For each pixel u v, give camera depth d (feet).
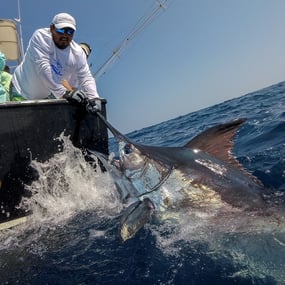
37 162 12.18
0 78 15.53
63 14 14.05
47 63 14.23
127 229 10.34
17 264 9.88
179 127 49.75
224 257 9.43
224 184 11.37
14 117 11.66
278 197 11.27
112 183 13.00
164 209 11.64
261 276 8.57
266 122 26.91
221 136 12.58
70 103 12.89
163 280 8.70
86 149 13.50
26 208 11.99
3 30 24.76
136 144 12.48
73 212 12.67
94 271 9.22
